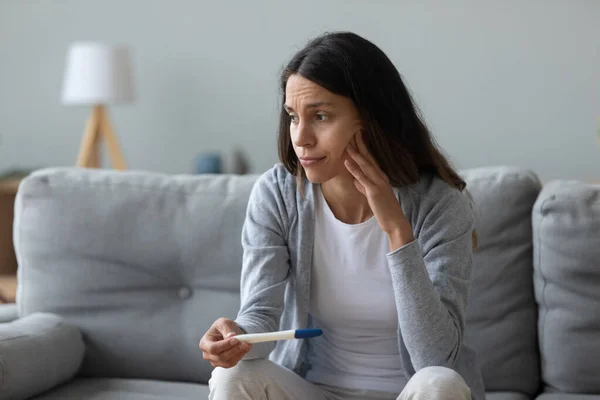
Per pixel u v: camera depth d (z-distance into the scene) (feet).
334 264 6.23
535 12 15.56
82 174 8.16
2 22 18.22
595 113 15.43
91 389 7.45
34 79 18.15
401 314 5.69
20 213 8.14
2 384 6.70
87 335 7.87
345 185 6.14
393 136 5.95
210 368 7.68
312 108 5.71
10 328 7.25
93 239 7.90
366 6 16.34
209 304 7.76
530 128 15.75
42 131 18.19
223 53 17.22
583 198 7.20
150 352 7.77
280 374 5.82
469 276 6.08
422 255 6.10
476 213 7.39
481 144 15.99
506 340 7.38
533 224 7.38
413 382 5.26
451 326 5.74
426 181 6.25
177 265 7.83
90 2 17.78
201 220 7.79
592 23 15.31
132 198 7.94
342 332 6.31
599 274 7.07
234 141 17.34
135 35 17.61
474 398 5.98
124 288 7.90
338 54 5.69
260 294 6.12
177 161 17.67
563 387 7.22
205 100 17.40
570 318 7.16
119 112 17.87
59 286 7.92
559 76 15.55
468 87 15.97
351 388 6.19
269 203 6.43
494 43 15.79
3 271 16.83
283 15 16.83
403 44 16.21
